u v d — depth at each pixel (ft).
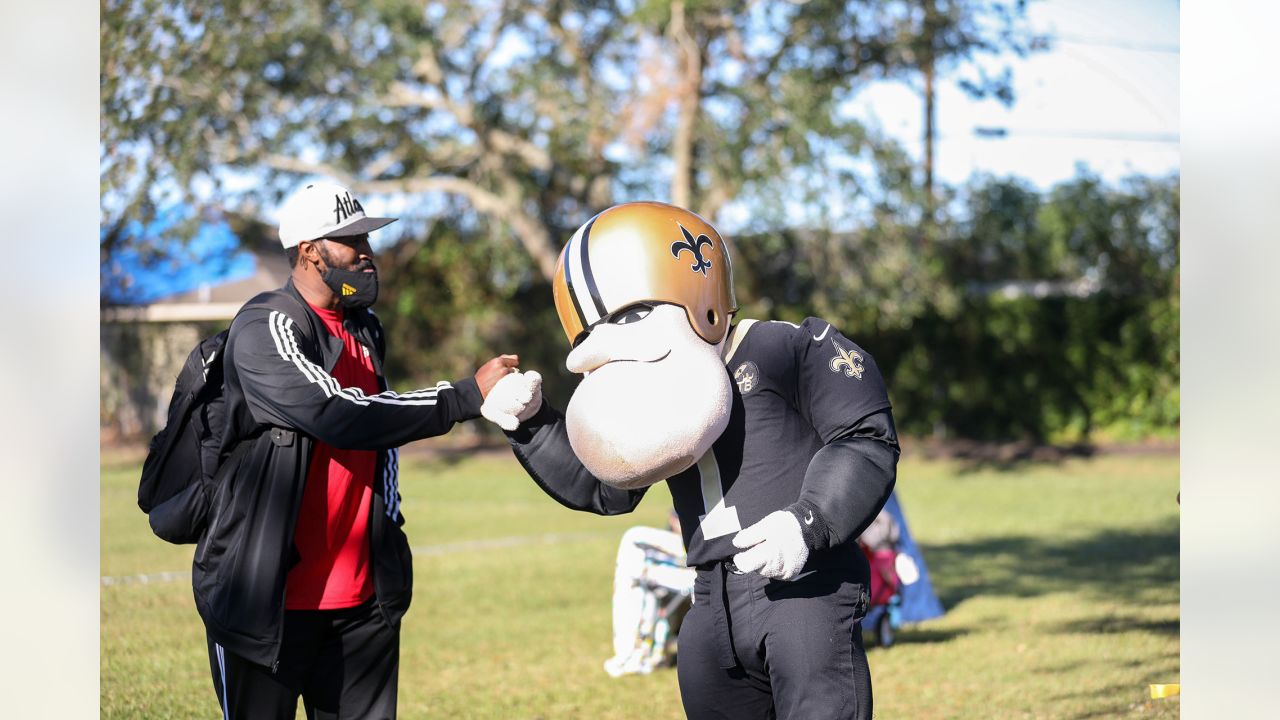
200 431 11.89
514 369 12.01
